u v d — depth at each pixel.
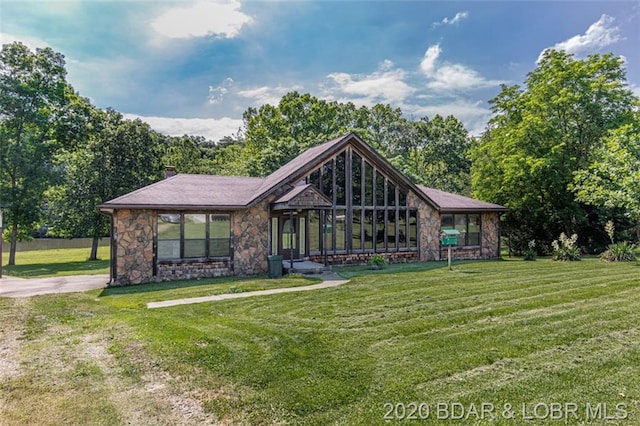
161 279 13.55
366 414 4.05
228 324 7.38
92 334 7.06
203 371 5.20
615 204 16.05
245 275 14.60
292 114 40.03
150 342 6.31
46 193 26.27
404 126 43.56
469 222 20.05
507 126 23.84
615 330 6.65
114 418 4.06
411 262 17.95
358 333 6.74
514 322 7.22
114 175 26.55
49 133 25.77
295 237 16.92
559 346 5.93
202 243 14.26
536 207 22.52
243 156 41.41
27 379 5.07
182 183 16.14
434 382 4.77
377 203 17.69
